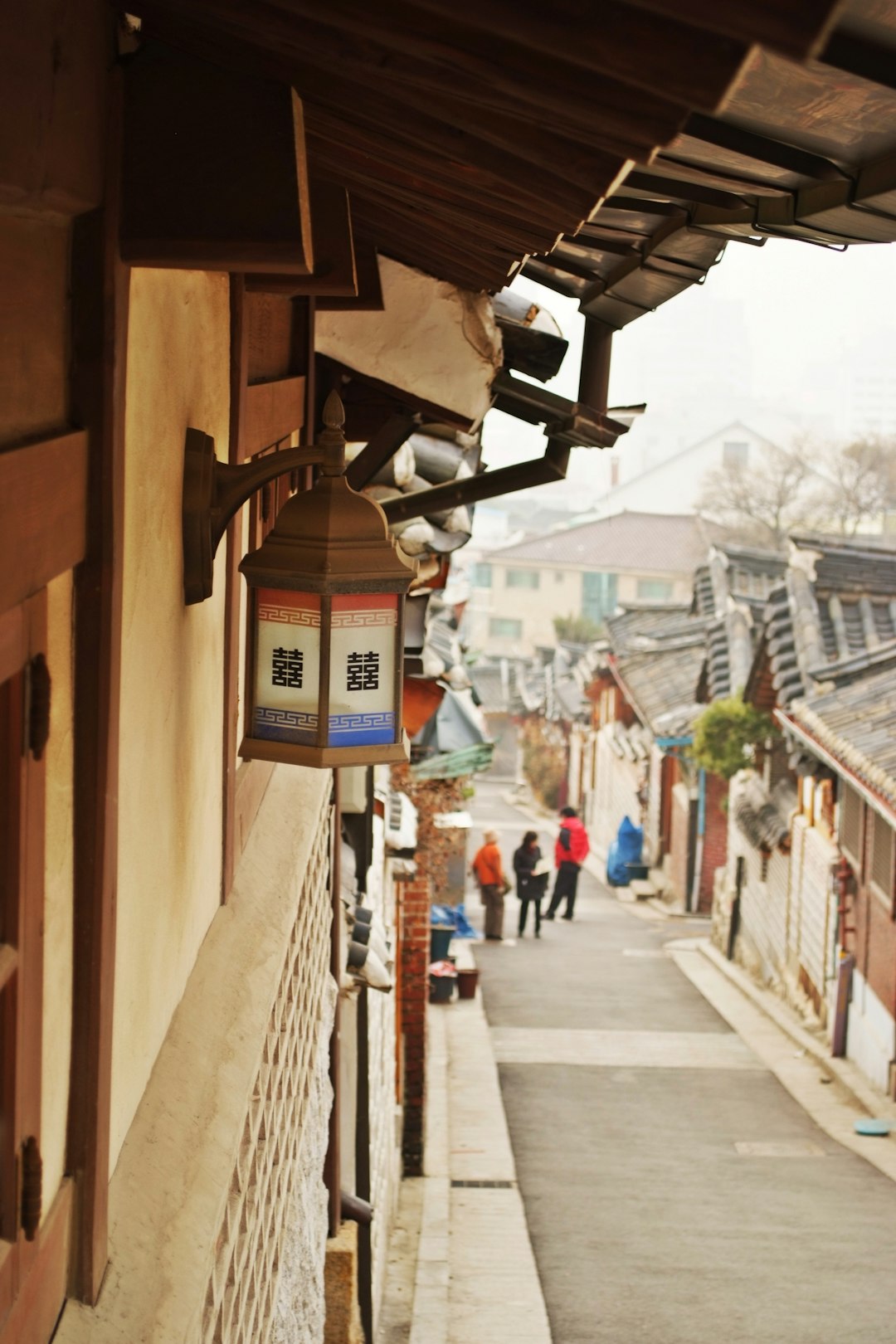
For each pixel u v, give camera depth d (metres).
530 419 6.87
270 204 1.97
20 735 1.75
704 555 68.06
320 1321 5.14
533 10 1.08
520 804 50.88
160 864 2.67
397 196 3.31
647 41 1.05
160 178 1.97
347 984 6.69
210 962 3.24
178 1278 2.17
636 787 35.97
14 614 1.69
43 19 1.64
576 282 5.95
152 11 1.84
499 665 58.84
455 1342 8.51
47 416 1.86
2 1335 1.71
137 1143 2.44
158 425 2.50
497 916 24.38
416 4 1.20
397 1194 11.11
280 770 5.41
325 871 5.64
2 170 1.51
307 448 2.88
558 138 1.60
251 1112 3.05
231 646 3.63
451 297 5.59
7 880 1.74
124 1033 2.37
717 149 2.71
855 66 1.92
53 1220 1.95
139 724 2.42
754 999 20.20
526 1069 15.81
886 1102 14.73
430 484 7.82
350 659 3.05
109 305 1.97
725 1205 11.24
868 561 21.78
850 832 17.11
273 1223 3.49
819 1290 9.33
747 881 23.02
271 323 4.64
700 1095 15.07
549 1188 11.70
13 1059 1.76
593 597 69.50
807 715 16.55
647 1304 9.09
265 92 1.95
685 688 31.73
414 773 15.17
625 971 22.06
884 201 2.67
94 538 2.00
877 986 15.59
